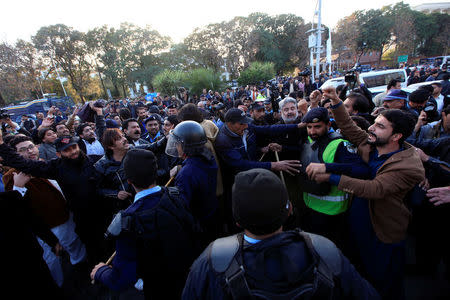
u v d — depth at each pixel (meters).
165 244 1.35
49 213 2.54
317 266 0.75
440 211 1.99
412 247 2.73
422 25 46.50
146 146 2.74
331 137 1.95
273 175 0.86
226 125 2.50
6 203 1.76
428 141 2.26
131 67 43.59
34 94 36.19
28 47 34.66
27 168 2.16
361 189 1.54
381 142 1.56
